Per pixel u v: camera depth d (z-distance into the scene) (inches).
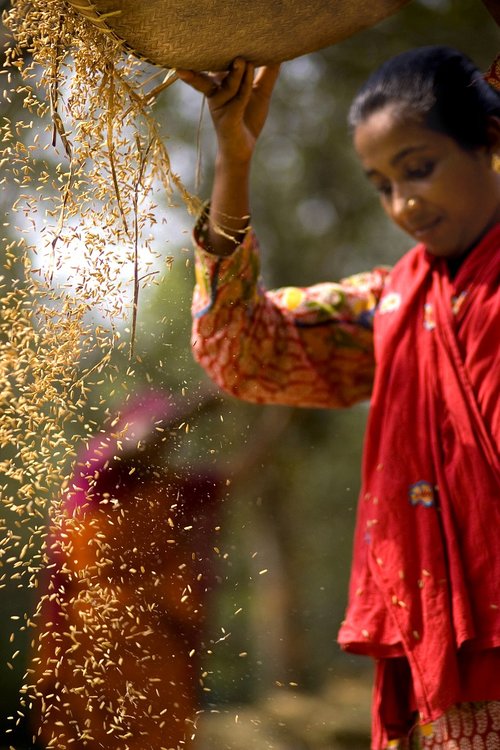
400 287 84.8
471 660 72.4
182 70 78.8
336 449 324.2
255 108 87.7
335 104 254.1
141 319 93.7
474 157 82.0
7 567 149.4
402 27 218.7
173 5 70.0
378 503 78.2
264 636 277.9
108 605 78.1
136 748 78.0
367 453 81.4
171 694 79.8
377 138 82.8
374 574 77.2
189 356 98.3
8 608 177.8
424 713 71.9
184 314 98.0
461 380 76.5
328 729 217.9
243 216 89.3
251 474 267.9
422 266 83.6
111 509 79.4
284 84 253.0
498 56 75.8
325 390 98.0
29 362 79.4
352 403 99.3
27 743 174.2
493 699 71.1
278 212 279.4
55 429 79.7
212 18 72.1
